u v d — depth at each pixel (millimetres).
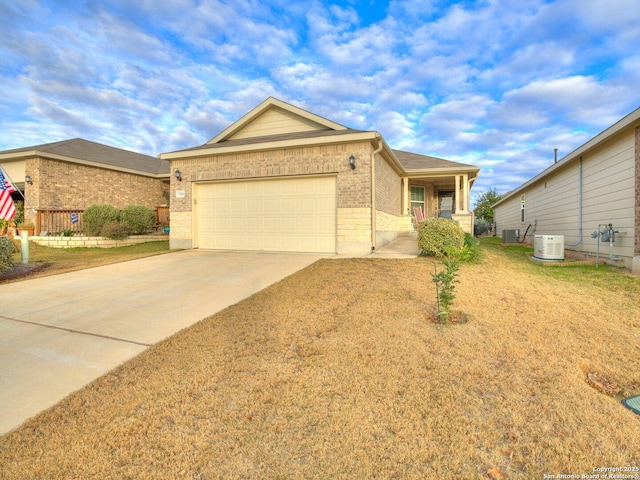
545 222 14023
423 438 2168
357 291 5430
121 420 2428
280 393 2693
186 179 11477
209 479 1899
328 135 9539
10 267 7281
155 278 6965
